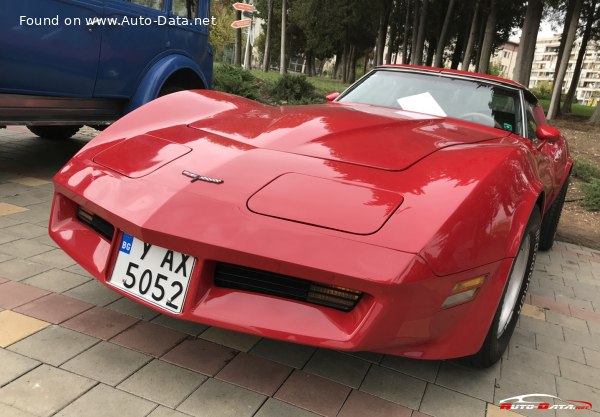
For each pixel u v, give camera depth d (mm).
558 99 22938
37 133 5969
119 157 2217
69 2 4043
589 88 172000
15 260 2807
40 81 4004
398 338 1708
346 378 2092
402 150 2193
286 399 1906
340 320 1724
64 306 2377
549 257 4562
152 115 2627
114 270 1979
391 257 1625
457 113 3289
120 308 2418
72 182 2172
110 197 1984
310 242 1669
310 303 1771
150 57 4973
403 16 36250
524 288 2467
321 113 2750
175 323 2340
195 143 2232
